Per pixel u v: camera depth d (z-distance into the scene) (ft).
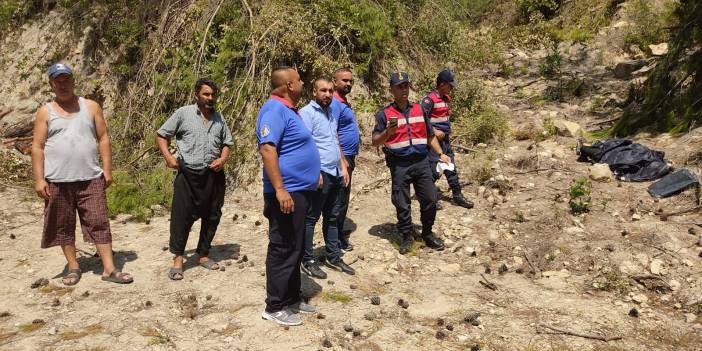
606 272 16.43
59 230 16.25
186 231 16.55
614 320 14.39
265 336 13.65
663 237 17.57
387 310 14.94
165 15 30.01
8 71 33.88
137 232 20.53
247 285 16.20
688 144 23.15
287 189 13.28
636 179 21.80
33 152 15.64
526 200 21.48
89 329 14.03
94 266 17.58
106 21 32.55
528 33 43.86
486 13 48.21
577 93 33.09
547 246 18.17
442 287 16.20
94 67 31.86
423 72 32.09
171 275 16.56
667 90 26.50
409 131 17.56
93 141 16.11
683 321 14.43
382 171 25.14
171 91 27.81
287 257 13.80
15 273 17.13
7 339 13.58
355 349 13.14
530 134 27.50
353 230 20.06
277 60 27.40
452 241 19.12
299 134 13.16
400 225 18.28
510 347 13.28
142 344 13.33
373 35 29.35
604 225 18.94
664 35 36.70
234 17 28.73
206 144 16.29
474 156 25.63
